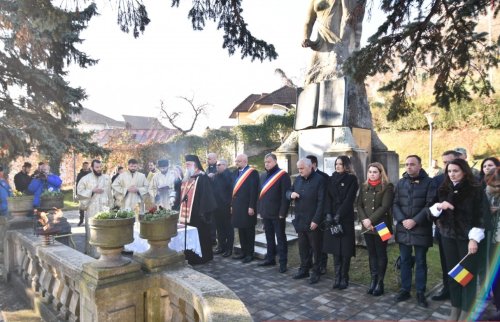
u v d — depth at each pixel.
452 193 3.53
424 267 4.15
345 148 7.64
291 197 5.17
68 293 3.59
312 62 9.23
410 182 4.22
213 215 7.03
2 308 4.61
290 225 7.35
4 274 5.62
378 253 4.49
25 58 11.28
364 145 8.55
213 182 6.95
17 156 11.94
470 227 3.41
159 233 3.18
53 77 11.55
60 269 3.64
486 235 3.51
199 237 6.16
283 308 4.13
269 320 3.83
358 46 8.91
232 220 6.27
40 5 5.56
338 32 8.82
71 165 22.09
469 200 3.43
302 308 4.12
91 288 2.81
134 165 7.21
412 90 6.30
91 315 2.90
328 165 7.78
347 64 5.96
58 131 12.45
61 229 4.46
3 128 10.69
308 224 4.98
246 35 6.62
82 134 13.61
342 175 4.82
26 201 5.75
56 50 11.38
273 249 5.96
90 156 13.91
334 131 8.19
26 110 12.14
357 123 8.61
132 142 22.58
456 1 5.02
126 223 2.99
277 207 5.64
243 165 6.39
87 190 6.46
